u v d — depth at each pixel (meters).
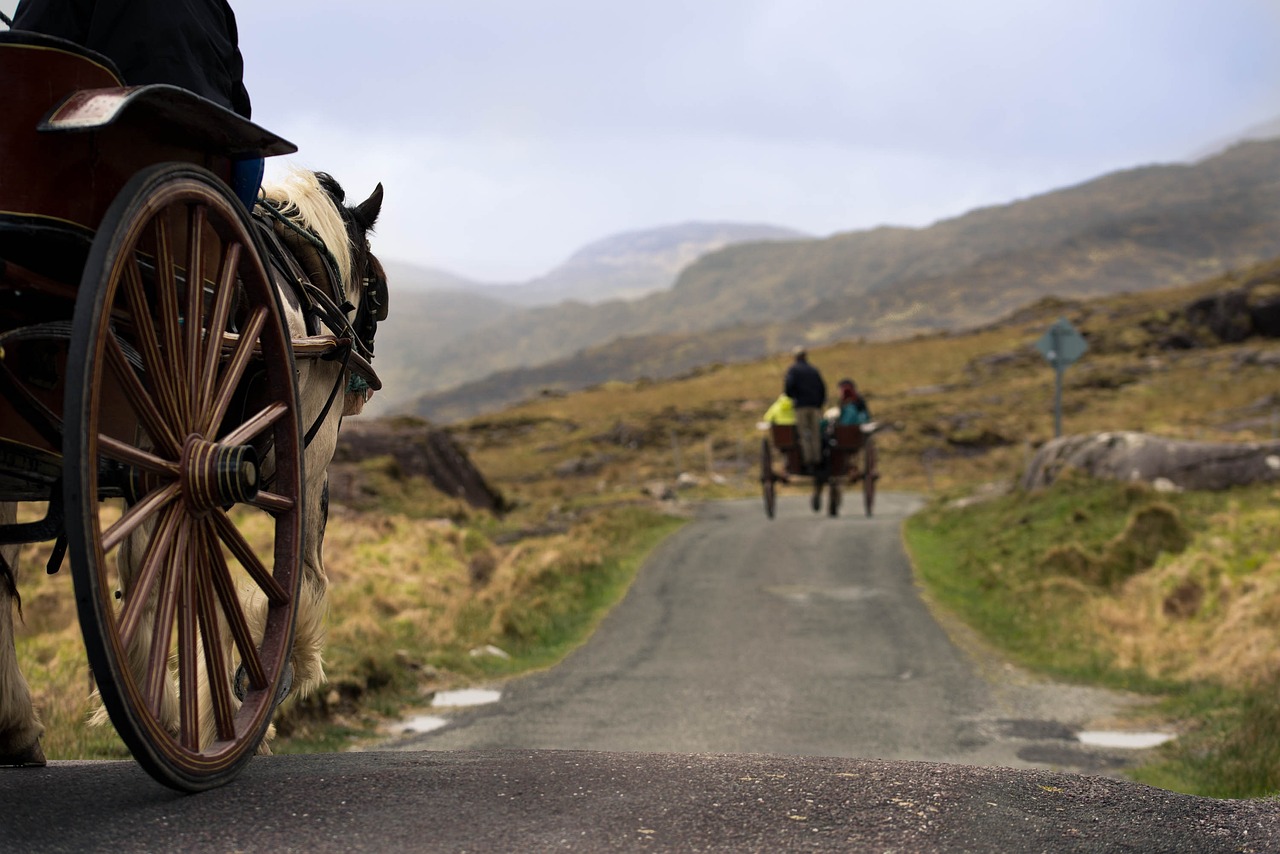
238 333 3.93
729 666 12.99
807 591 17.69
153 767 3.16
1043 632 14.30
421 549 19.14
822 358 91.50
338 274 5.06
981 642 14.33
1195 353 71.62
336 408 4.95
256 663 3.81
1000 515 22.34
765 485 26.83
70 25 3.74
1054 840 3.21
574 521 27.81
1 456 3.26
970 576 18.56
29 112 3.01
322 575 4.88
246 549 3.77
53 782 3.51
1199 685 11.66
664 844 3.05
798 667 12.90
